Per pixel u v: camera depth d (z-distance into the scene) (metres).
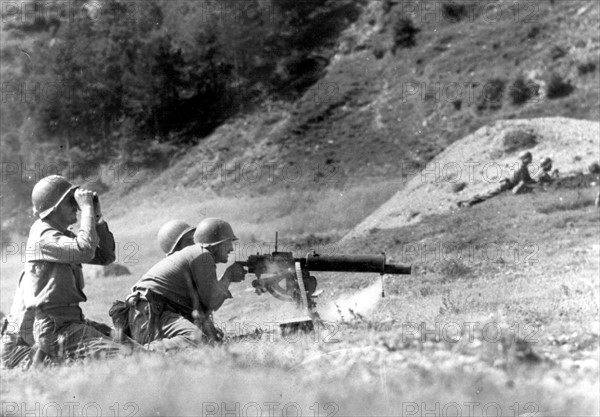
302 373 9.45
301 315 14.20
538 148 46.41
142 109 87.75
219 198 76.56
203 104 88.12
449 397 8.81
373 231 45.12
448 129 72.69
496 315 16.19
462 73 76.56
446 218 40.25
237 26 90.12
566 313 16.16
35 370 10.91
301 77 87.81
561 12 77.12
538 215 35.47
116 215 79.56
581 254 26.56
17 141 85.50
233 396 8.85
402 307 19.73
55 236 11.60
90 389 9.21
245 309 22.64
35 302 11.48
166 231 13.71
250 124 84.69
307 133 80.25
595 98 65.44
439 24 83.75
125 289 37.34
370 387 8.95
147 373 9.53
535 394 9.04
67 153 84.81
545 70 70.31
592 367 10.62
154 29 91.38
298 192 72.50
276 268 14.12
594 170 42.59
